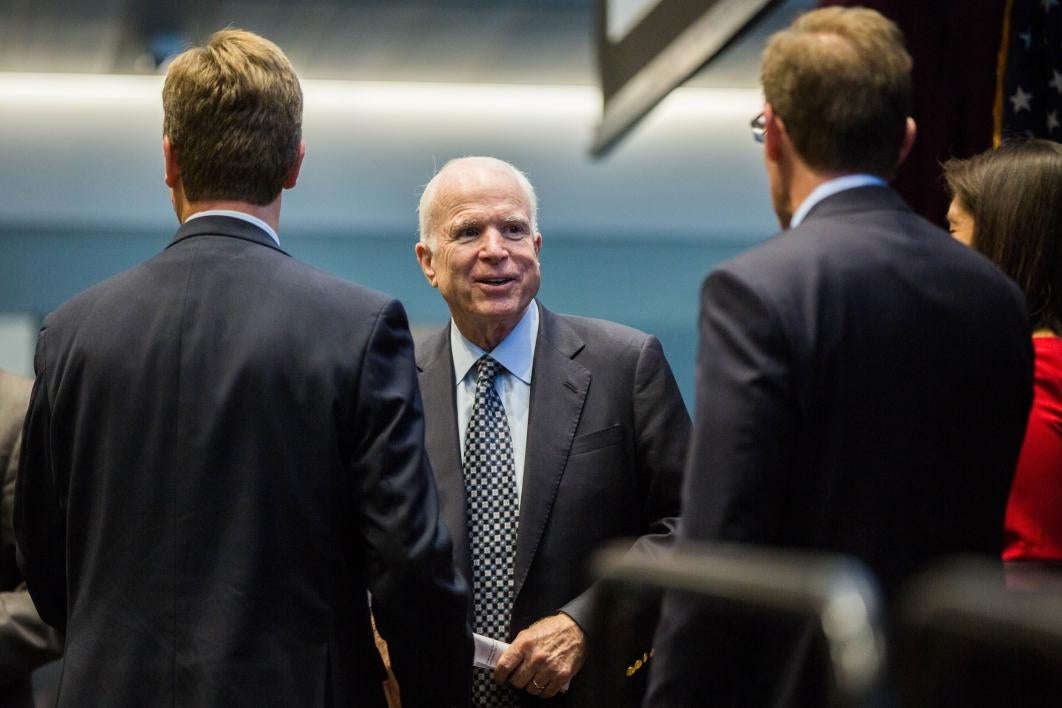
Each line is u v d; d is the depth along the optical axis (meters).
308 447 2.70
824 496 2.34
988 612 1.22
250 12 11.33
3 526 3.66
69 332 2.84
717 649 2.01
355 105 13.72
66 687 2.70
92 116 13.28
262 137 2.83
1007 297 2.46
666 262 14.40
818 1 4.78
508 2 11.18
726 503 2.29
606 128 7.64
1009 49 4.22
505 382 3.53
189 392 2.71
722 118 14.20
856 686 1.32
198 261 2.80
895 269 2.40
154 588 2.67
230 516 2.67
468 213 3.49
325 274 2.85
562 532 3.39
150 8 11.16
